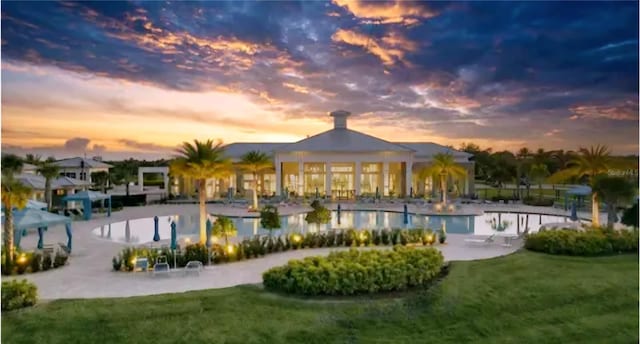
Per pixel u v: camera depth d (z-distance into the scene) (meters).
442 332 9.80
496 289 12.08
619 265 15.12
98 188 53.09
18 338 9.08
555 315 10.70
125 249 17.91
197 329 9.52
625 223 20.64
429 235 20.25
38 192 33.12
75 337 9.19
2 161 16.88
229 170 22.77
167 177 52.34
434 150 54.53
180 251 16.95
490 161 71.94
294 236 19.61
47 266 15.65
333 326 9.77
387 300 11.12
